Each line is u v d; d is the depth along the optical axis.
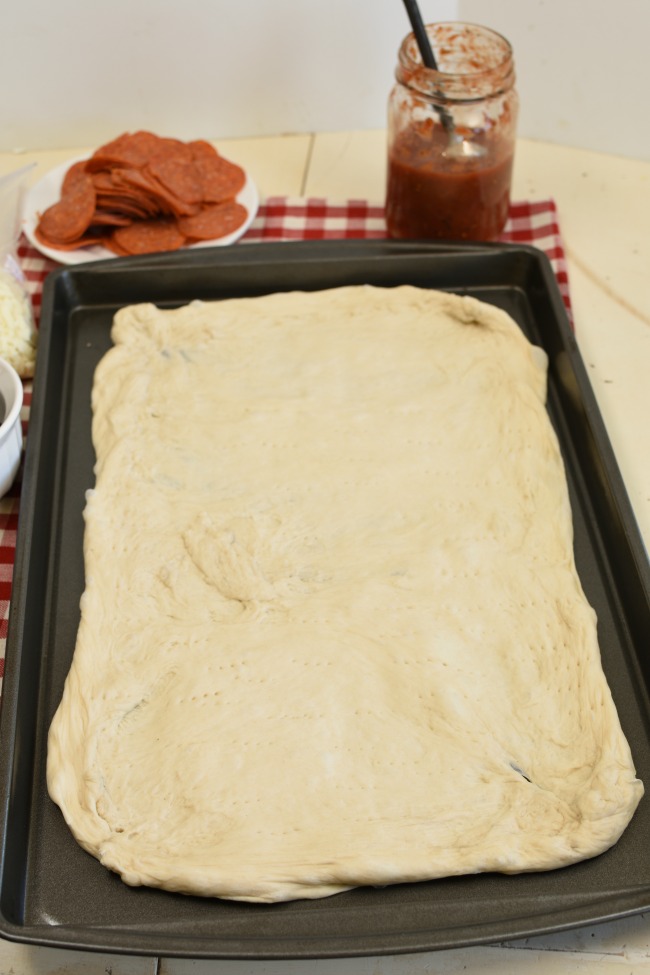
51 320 1.55
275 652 1.17
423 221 1.66
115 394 1.48
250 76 1.92
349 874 0.99
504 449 1.37
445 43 1.66
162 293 1.64
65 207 1.71
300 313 1.57
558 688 1.13
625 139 1.93
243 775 1.07
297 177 1.94
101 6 1.79
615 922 1.04
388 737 1.09
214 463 1.38
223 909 1.01
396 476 1.35
